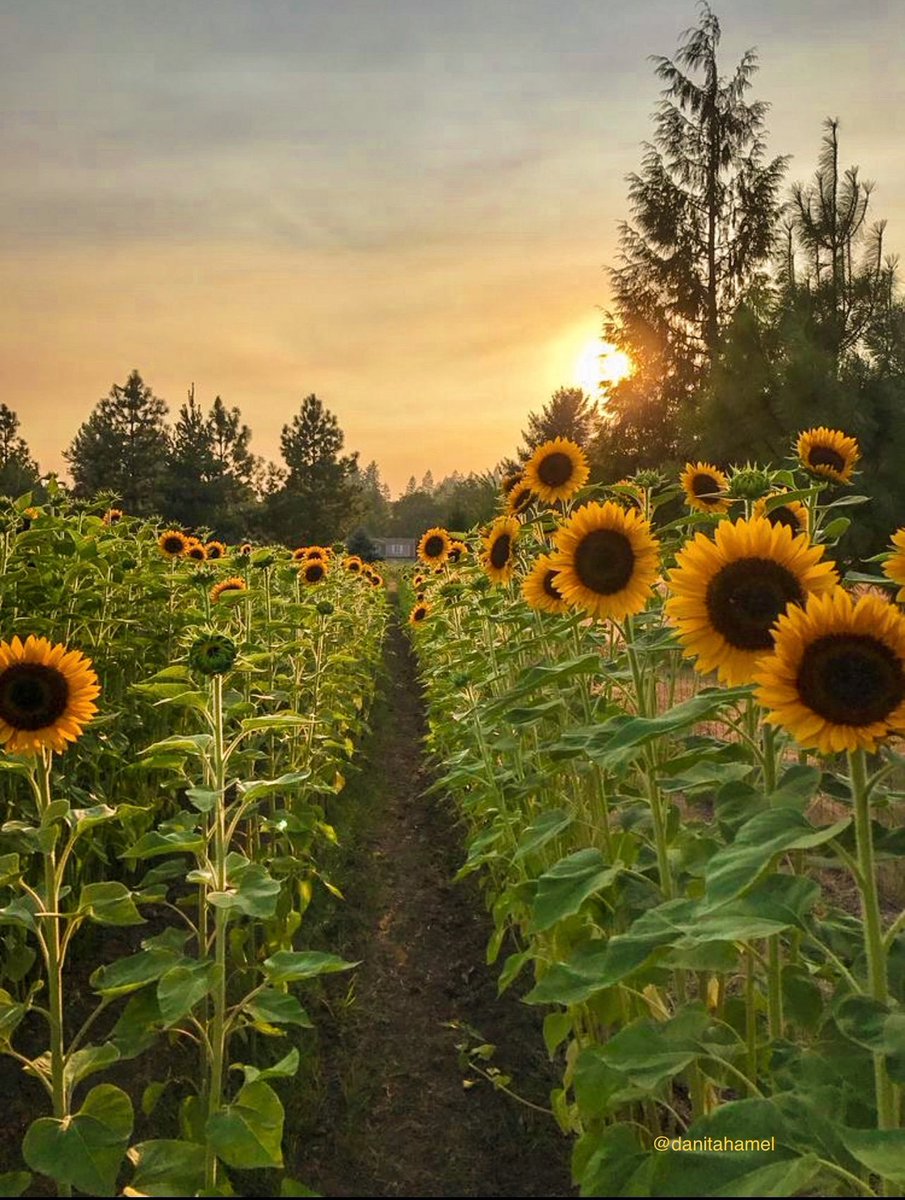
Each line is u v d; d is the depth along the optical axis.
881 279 18.80
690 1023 2.34
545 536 4.94
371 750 10.20
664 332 28.77
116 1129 2.53
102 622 5.96
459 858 6.82
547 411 42.03
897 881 5.40
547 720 4.69
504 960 5.07
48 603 5.59
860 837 1.99
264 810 6.35
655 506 3.79
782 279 20.38
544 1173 3.42
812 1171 1.66
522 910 3.87
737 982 3.75
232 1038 4.13
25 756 3.23
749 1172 1.68
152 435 56.06
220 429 62.38
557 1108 3.18
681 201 29.19
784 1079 2.22
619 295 29.33
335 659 6.54
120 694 6.16
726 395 17.34
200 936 3.61
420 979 4.96
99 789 5.23
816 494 3.40
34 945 4.55
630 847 3.11
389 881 6.40
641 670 3.24
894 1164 1.69
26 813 4.25
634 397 28.00
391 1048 4.28
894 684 1.91
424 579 9.91
